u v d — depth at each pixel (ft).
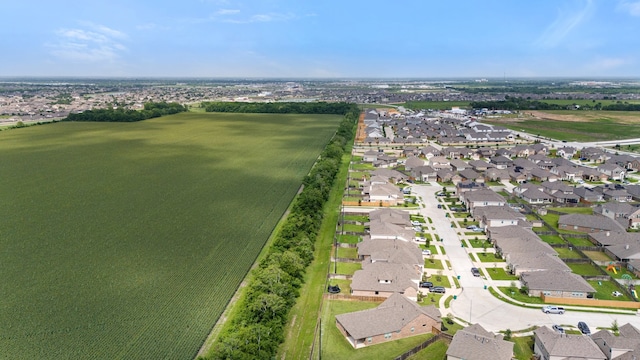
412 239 338.13
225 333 215.10
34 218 375.25
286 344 213.66
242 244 325.83
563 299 252.62
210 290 258.57
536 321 236.22
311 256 306.14
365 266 277.03
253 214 392.06
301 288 269.03
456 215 408.87
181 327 221.46
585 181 543.39
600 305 250.57
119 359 196.34
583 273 291.99
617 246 318.45
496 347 195.62
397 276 265.54
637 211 379.35
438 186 516.32
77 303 241.55
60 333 214.69
